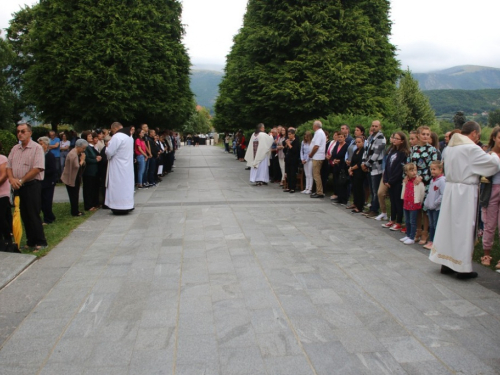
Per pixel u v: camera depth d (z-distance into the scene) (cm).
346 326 402
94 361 344
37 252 654
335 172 1098
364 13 1848
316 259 614
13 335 390
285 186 1391
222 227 823
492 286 507
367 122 1264
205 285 511
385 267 578
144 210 1009
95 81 1528
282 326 402
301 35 1714
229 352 356
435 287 504
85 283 522
